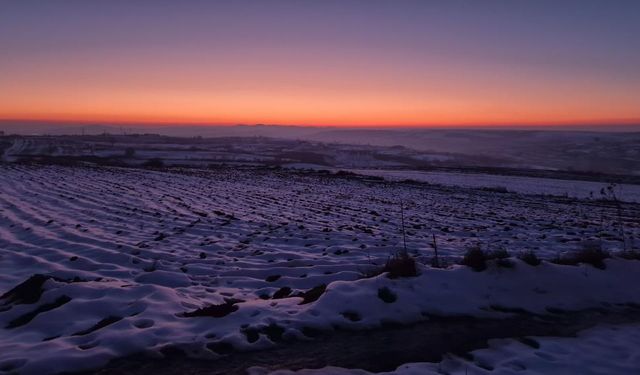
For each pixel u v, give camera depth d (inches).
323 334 237.9
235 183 1501.0
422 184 1763.0
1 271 389.7
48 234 558.3
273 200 1053.2
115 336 220.1
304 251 510.0
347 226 687.7
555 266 334.0
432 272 311.9
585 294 306.2
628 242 592.4
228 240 566.6
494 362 215.3
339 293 277.9
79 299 274.8
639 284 327.0
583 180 2242.9
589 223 821.2
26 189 1066.1
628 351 230.4
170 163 3260.3
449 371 203.5
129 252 475.8
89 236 550.6
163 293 287.9
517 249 522.9
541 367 211.6
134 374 191.8
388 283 295.4
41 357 198.2
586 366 213.6
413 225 727.1
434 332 245.9
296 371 196.2
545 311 282.8
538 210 1044.5
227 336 226.2
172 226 657.6
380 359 213.0
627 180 2242.9
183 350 212.4
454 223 767.7
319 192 1302.9
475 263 329.4
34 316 260.1
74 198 926.4
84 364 196.5
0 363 194.1
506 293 297.7
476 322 261.9
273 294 334.0
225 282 375.9
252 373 193.9
